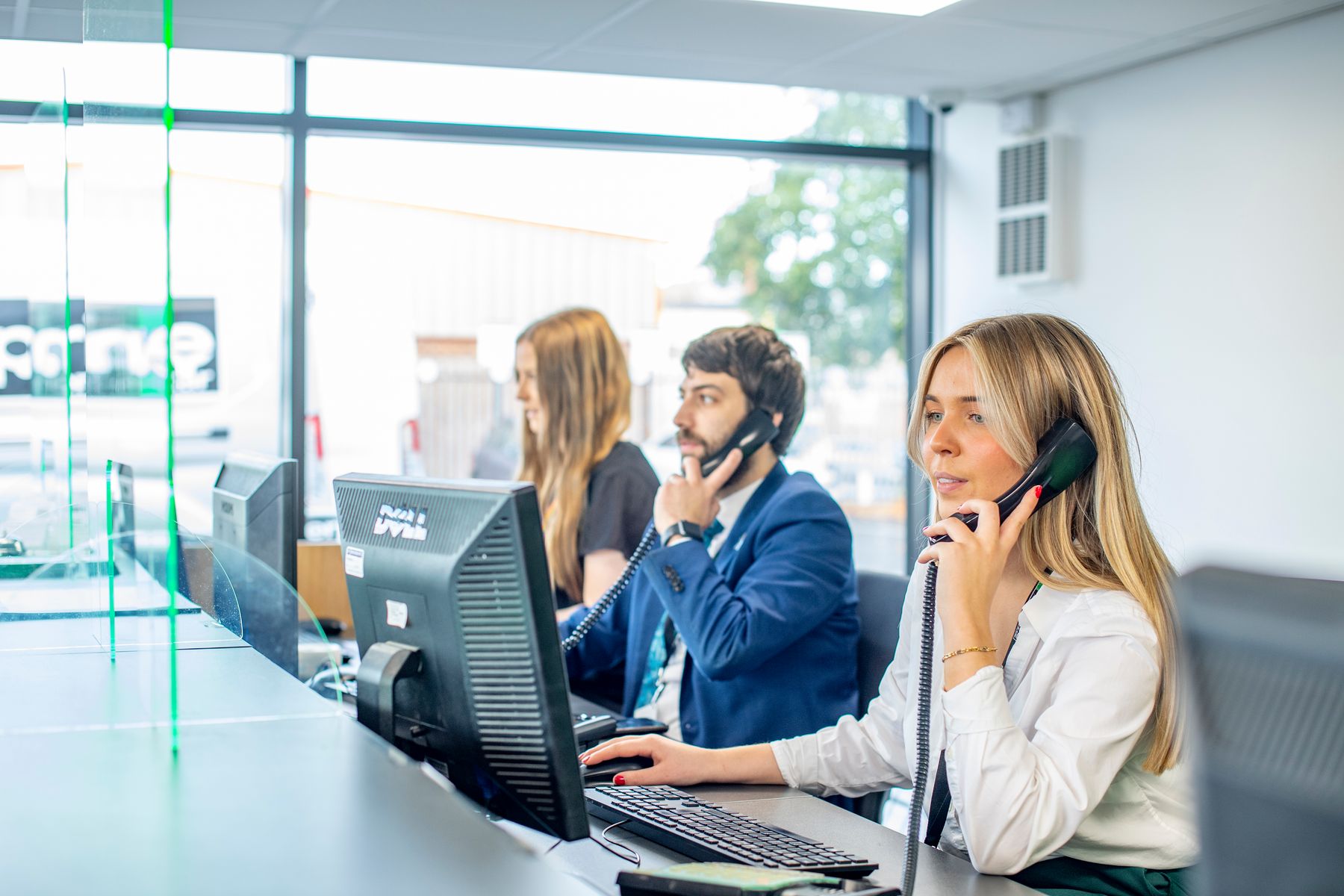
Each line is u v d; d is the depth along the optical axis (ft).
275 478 6.37
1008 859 4.08
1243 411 10.83
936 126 13.97
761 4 9.82
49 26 8.73
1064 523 4.67
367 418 12.42
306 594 10.60
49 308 8.18
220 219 11.80
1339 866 1.59
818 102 13.44
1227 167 10.93
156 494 3.84
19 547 6.97
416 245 12.46
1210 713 1.76
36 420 8.78
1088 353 4.69
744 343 6.93
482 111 12.18
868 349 14.23
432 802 3.20
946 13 10.07
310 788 3.31
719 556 7.00
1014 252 12.90
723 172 13.52
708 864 3.77
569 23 10.30
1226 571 1.80
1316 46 10.14
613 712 7.70
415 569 3.92
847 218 14.12
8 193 9.62
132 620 4.41
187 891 2.60
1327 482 10.14
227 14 9.98
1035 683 4.50
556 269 13.02
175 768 3.47
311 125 11.69
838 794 5.45
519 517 3.62
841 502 14.08
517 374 9.01
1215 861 1.74
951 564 4.39
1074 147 12.44
